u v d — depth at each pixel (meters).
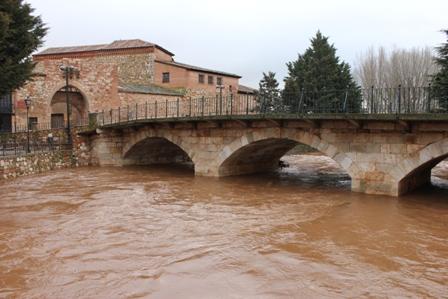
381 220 11.12
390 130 13.30
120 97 31.80
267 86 41.16
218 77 40.19
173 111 34.53
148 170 23.45
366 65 48.62
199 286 6.86
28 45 21.20
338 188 16.69
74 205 13.33
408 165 12.98
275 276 7.30
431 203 13.00
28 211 12.41
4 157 19.09
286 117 14.61
